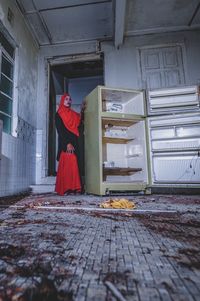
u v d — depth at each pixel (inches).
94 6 177.2
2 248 42.7
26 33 192.7
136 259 37.5
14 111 165.0
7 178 146.6
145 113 171.3
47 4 173.8
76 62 223.6
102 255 39.3
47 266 34.5
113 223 65.1
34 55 211.8
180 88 171.3
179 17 193.2
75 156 167.3
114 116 161.3
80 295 26.5
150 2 174.7
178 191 176.1
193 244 45.5
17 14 173.8
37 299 25.8
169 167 165.9
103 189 147.8
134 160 176.4
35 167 200.5
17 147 163.3
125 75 209.2
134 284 29.0
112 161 171.5
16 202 114.0
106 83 209.5
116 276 31.1
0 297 26.1
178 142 167.3
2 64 152.8
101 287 28.3
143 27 204.2
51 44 222.8
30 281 29.8
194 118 166.4
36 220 69.0
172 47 209.6
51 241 47.1
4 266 34.6
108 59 213.9
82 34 210.8
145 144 166.1
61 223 64.9
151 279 30.3
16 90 167.6
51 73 231.1
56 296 26.3
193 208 92.4
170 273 32.2
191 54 205.9
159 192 176.9
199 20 197.6
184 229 58.1
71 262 36.2
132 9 181.8
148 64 209.2
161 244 45.4
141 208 92.4
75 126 172.9
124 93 173.9
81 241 47.4
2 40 156.2
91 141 166.6
